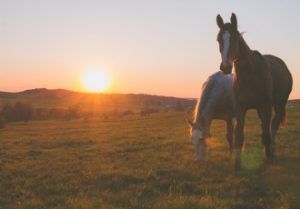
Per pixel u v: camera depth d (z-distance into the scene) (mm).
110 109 113750
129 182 9828
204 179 9500
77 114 78000
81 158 15188
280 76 11922
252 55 10188
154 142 19578
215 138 19531
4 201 8516
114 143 20422
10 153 17734
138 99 171125
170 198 7879
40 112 75062
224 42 9312
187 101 121750
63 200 8312
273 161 11188
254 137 18750
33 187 9844
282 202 7203
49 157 15922
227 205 7238
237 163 10438
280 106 13055
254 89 10312
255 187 8586
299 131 20922
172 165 11781
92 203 7703
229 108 12086
